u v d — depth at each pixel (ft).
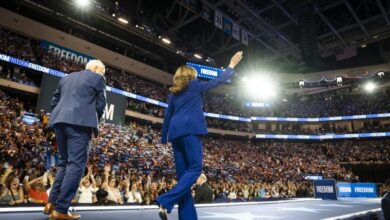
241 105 163.22
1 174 35.96
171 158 84.99
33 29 99.60
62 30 109.70
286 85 160.15
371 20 116.37
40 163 47.26
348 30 129.70
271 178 98.73
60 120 10.14
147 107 131.75
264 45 134.21
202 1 98.32
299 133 155.43
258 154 136.15
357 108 153.58
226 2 100.17
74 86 10.93
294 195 80.12
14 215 11.55
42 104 86.12
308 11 108.58
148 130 112.88
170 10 113.29
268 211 19.65
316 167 125.59
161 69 145.48
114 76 117.70
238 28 114.32
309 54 104.42
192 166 8.86
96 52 116.78
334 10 122.52
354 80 151.33
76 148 10.28
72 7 93.86
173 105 9.93
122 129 96.07
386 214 16.51
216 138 147.43
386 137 144.15
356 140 150.61
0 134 54.75
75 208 15.78
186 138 9.03
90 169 38.65
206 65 137.39
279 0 103.40
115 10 98.12
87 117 10.54
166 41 115.65
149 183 49.16
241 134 148.87
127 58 124.77
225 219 14.29
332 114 157.28
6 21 93.91
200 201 23.36
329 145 151.53
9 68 93.61
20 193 28.14
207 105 146.41
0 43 84.74
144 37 113.91
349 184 78.28
